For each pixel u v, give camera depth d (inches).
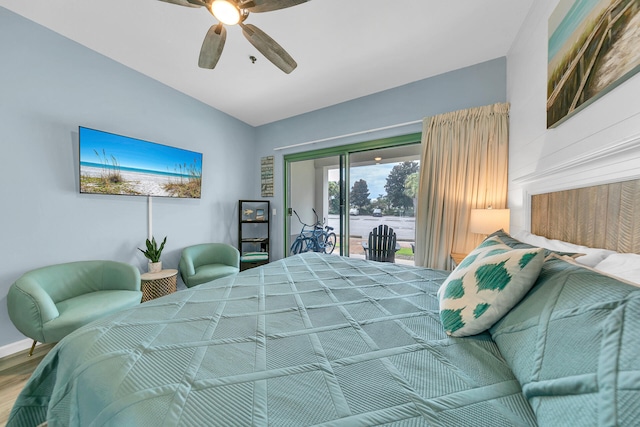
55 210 81.7
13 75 73.0
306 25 78.2
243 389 25.8
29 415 37.1
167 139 115.0
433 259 105.7
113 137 93.6
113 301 73.6
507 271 34.0
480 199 96.3
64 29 79.7
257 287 58.4
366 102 125.2
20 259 74.9
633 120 35.8
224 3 51.5
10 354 71.9
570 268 30.7
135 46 88.0
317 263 81.4
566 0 52.4
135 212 103.4
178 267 120.8
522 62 79.4
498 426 21.3
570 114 50.3
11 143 73.0
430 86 108.5
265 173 164.6
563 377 20.6
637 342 17.6
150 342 34.7
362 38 84.4
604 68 40.6
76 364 32.3
